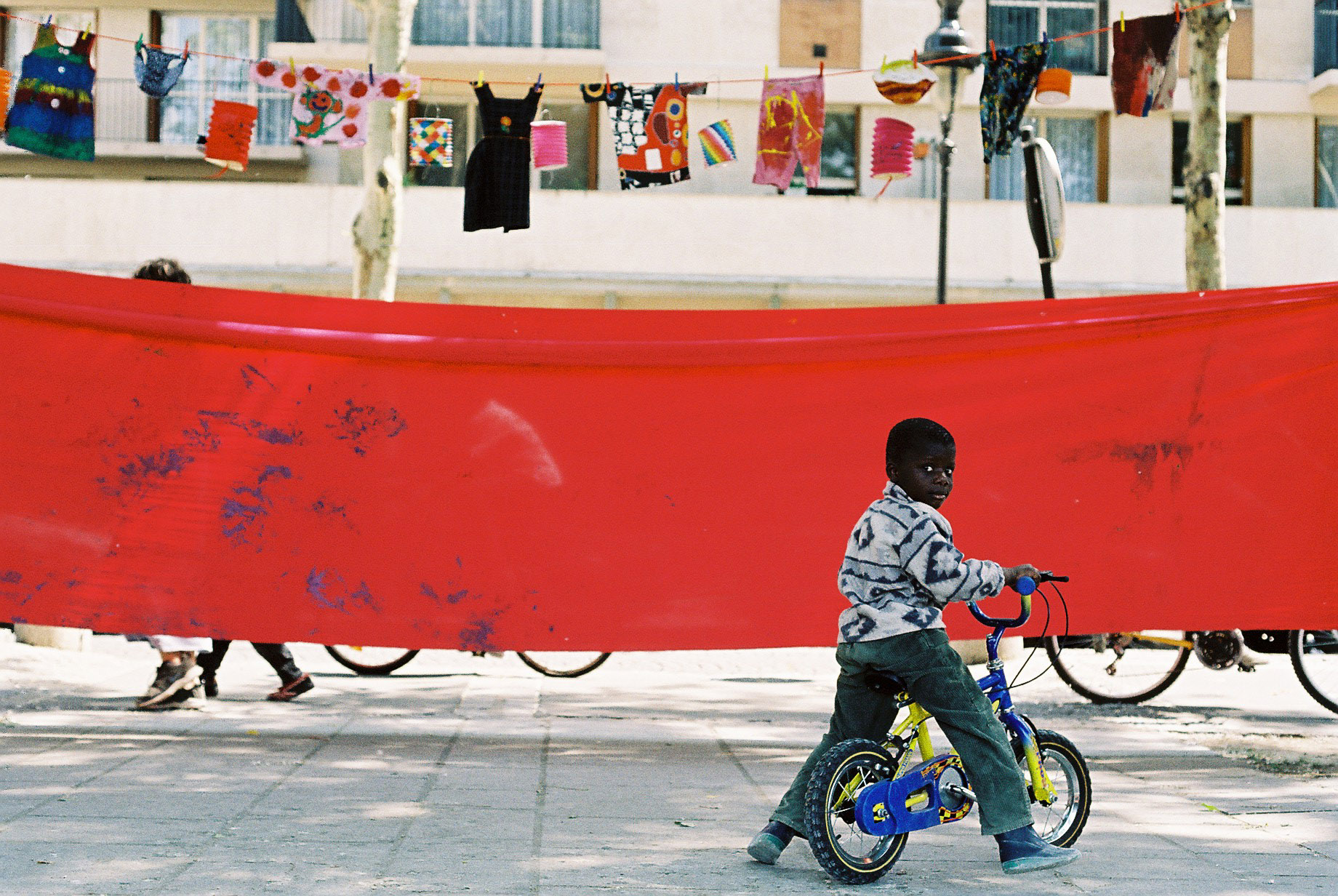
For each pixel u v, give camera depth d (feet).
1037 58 24.57
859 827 12.99
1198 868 13.82
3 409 20.47
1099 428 20.79
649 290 61.31
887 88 26.68
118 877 12.35
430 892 12.21
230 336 20.66
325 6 65.82
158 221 60.03
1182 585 20.59
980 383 20.86
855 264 61.62
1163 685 26.45
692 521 20.80
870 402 20.92
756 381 20.97
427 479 20.85
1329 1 68.28
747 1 67.00
